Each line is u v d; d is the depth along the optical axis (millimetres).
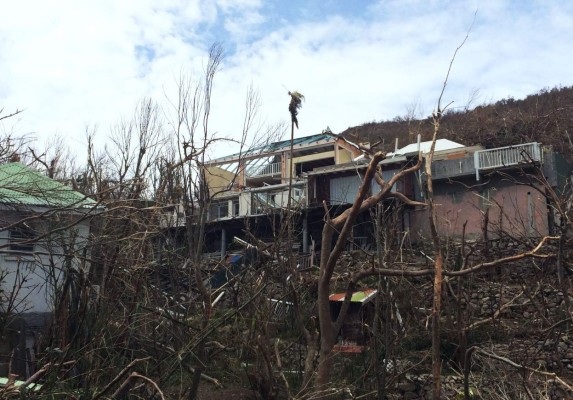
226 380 9555
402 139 38594
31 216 9141
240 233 25344
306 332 8586
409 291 10852
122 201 8852
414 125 37781
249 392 9141
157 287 10047
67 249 10156
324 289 7547
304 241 22656
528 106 38250
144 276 9836
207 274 10562
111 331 9164
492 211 21062
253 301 9328
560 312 10328
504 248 13398
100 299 9406
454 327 10680
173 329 8820
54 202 10125
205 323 8570
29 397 6742
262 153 16344
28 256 12078
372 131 45344
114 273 9797
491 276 12852
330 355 7477
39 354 9445
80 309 9219
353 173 26953
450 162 24531
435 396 6215
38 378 7629
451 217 23328
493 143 30266
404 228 21234
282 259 10508
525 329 10297
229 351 9648
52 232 8625
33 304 12094
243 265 10656
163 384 7859
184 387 8773
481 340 10695
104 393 7098
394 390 9891
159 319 8984
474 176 23547
